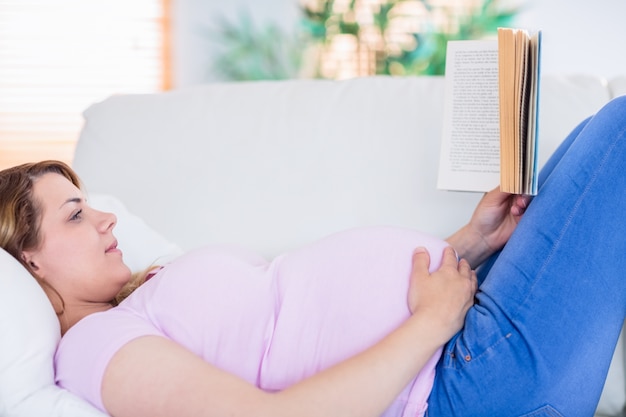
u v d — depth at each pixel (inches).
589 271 41.4
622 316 42.5
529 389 41.6
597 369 41.9
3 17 168.2
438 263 46.7
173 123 68.7
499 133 49.3
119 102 71.8
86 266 47.9
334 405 36.6
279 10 163.2
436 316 41.7
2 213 46.4
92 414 38.8
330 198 62.9
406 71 159.6
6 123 171.3
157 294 44.8
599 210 41.6
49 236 47.0
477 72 51.6
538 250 42.3
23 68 169.8
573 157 43.4
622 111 42.0
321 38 161.9
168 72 168.7
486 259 55.5
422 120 63.3
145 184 66.8
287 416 35.9
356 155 63.6
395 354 39.0
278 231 63.3
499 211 52.4
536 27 157.0
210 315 43.8
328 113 65.7
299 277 46.2
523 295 42.1
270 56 165.3
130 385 38.1
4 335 40.9
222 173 65.7
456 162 52.6
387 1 157.5
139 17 167.5
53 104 171.0
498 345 42.1
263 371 43.3
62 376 41.3
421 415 42.8
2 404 40.3
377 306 43.8
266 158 65.4
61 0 167.8
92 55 169.3
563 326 41.3
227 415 36.1
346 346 43.1
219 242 64.1
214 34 166.2
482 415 42.4
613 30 154.5
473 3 156.9
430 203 61.1
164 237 63.4
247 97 69.0
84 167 68.5
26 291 43.4
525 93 43.5
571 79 62.9
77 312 48.9
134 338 39.9
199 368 38.1
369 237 47.5
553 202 42.8
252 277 46.3
